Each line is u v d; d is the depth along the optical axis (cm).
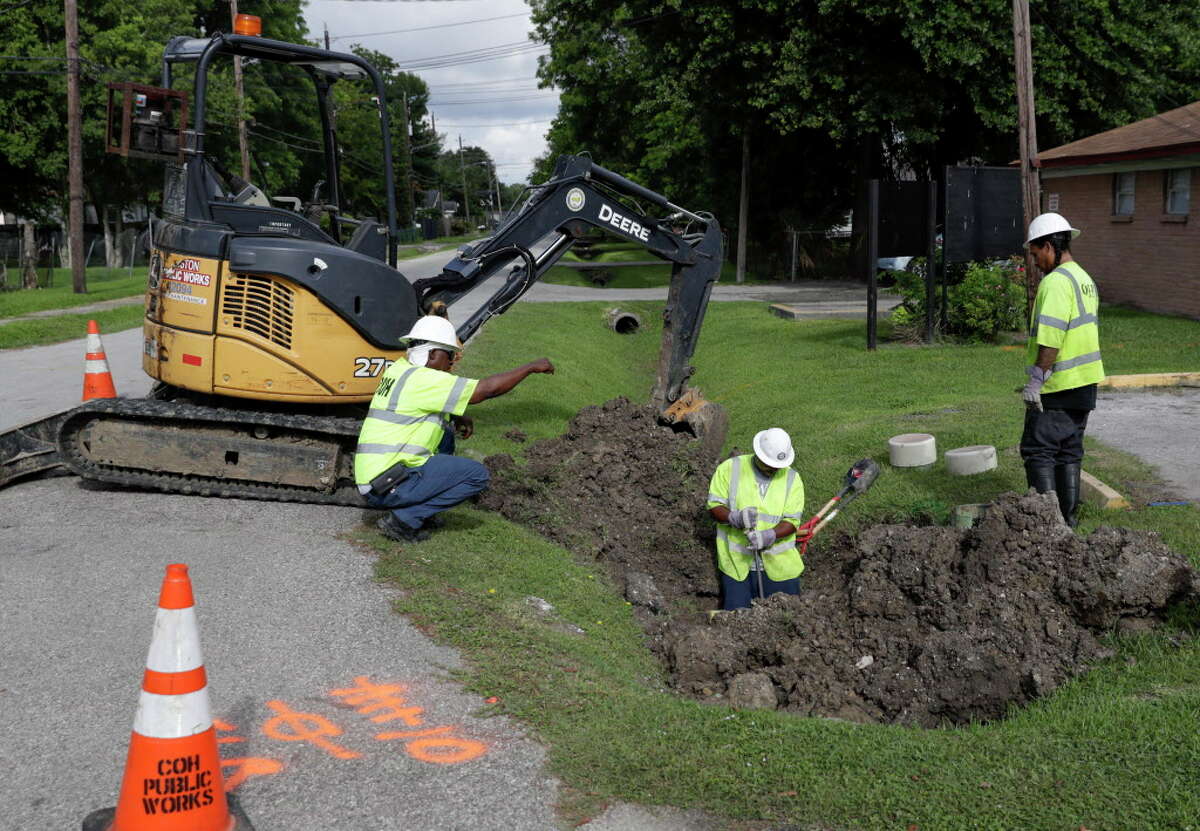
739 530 712
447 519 714
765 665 568
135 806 312
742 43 2531
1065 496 653
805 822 347
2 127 3566
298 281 710
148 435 708
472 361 1400
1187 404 1013
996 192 1495
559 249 985
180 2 4200
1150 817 344
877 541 618
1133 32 2388
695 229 1105
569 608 605
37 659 459
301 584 561
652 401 1067
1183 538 620
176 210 748
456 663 472
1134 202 1881
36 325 1894
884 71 2498
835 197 3450
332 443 709
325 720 413
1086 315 630
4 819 338
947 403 1073
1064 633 525
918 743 407
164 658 313
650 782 373
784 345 1650
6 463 748
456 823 344
